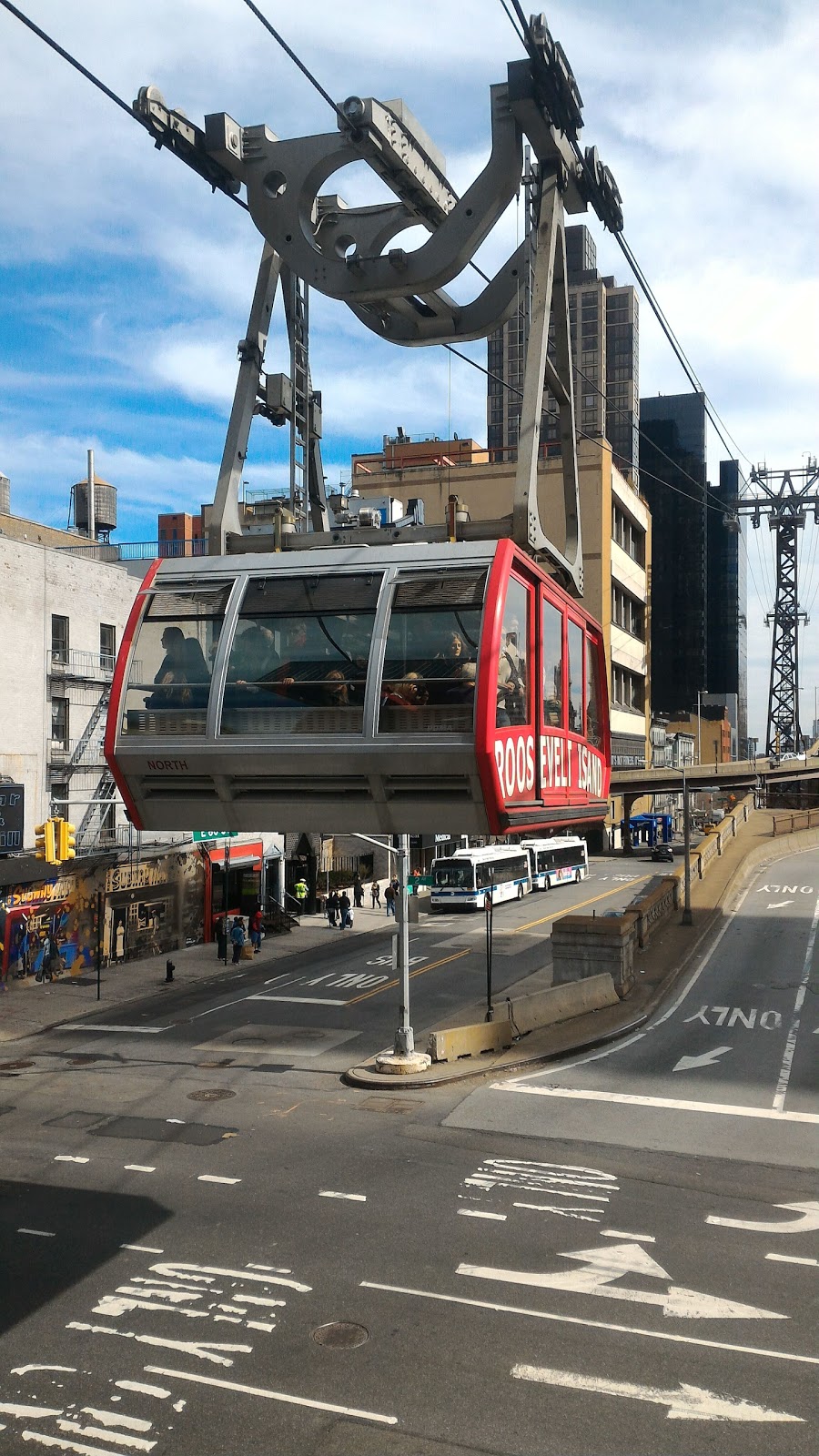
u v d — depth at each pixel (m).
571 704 15.09
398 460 94.75
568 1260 14.11
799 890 56.34
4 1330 12.21
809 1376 11.17
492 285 14.38
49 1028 30.72
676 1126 20.56
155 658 11.44
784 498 116.69
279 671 10.89
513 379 187.38
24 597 37.00
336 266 13.20
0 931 35.38
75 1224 15.42
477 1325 12.28
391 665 10.44
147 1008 33.50
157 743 11.16
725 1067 25.28
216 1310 12.66
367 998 34.28
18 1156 18.78
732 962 38.62
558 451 91.38
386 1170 17.88
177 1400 10.70
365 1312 12.61
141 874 42.44
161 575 11.80
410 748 10.25
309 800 11.21
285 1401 10.66
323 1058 26.56
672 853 87.38
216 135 12.95
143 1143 19.56
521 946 44.53
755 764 91.94
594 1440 9.98
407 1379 11.09
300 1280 13.48
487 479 85.88
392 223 13.77
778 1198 16.59
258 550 13.28
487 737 9.99
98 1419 10.38
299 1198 16.52
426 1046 26.52
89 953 39.50
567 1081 24.20
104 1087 24.00
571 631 15.09
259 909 48.19
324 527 16.58
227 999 34.66
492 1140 19.66
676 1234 15.05
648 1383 11.00
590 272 196.38
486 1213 15.85
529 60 12.38
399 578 10.73
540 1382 11.02
